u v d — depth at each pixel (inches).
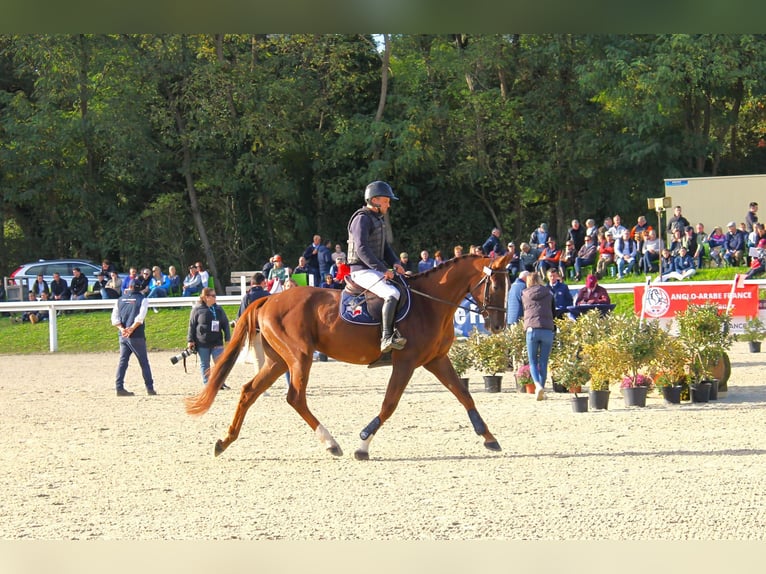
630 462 334.6
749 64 1433.3
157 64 1437.0
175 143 1485.0
